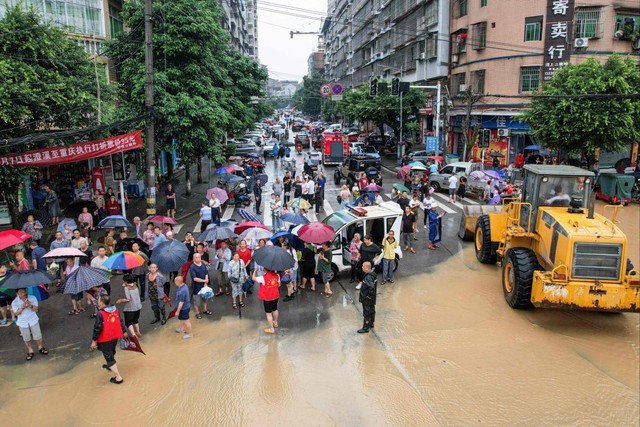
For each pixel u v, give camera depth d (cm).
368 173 2636
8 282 894
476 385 820
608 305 952
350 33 8488
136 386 829
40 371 885
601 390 806
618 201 2167
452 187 2397
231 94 2873
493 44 3312
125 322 982
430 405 768
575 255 955
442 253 1564
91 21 2553
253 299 1203
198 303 1092
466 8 3600
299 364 892
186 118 1994
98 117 1714
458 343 963
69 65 1753
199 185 2931
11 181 1516
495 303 1156
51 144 1639
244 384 829
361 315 1102
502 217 1388
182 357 923
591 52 2964
